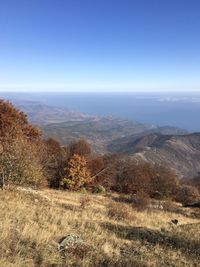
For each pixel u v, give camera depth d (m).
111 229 15.44
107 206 27.02
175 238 14.59
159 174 62.03
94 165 58.28
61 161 46.94
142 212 27.41
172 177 61.72
